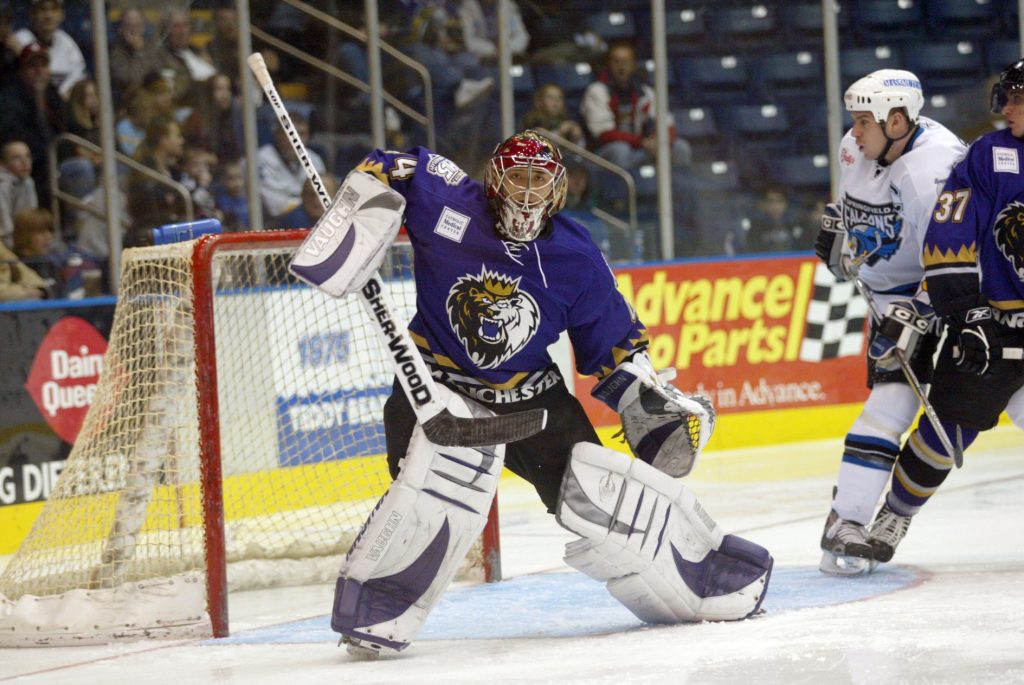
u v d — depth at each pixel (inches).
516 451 373.4
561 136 944.3
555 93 941.2
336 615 351.9
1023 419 456.4
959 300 437.4
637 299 862.5
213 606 412.8
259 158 848.3
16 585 452.1
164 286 468.1
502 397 363.9
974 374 443.2
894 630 347.9
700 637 357.1
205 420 413.1
